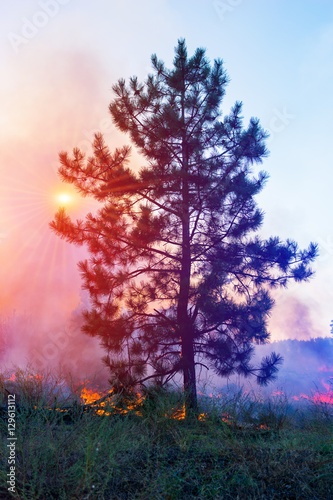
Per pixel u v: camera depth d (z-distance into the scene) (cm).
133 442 404
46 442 346
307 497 330
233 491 337
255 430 484
